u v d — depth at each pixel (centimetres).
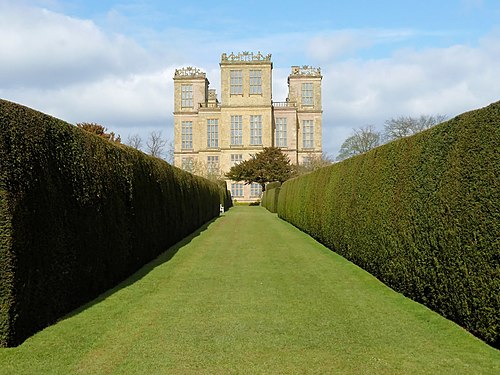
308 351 505
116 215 865
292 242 1519
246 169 5472
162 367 462
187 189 1762
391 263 809
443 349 507
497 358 480
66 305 654
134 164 1004
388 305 696
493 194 506
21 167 560
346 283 860
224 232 1884
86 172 741
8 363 470
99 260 772
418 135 721
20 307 534
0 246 522
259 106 6209
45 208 604
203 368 460
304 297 751
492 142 514
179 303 712
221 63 6216
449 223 598
